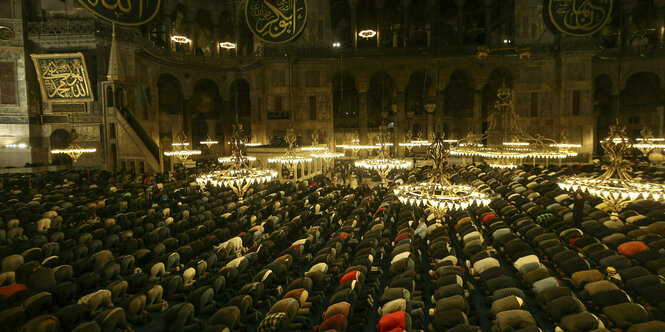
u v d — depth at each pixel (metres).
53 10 31.34
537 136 15.26
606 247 9.63
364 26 41.19
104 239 10.57
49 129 28.88
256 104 36.59
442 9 39.47
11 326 5.97
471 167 26.12
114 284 7.98
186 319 6.89
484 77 34.31
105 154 27.12
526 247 9.11
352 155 37.88
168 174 25.66
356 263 9.05
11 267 8.56
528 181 18.58
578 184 9.97
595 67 35.03
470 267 9.34
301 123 34.91
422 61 34.72
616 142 9.26
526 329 5.46
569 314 6.34
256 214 13.76
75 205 14.55
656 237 8.95
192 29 36.12
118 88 27.73
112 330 6.35
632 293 7.26
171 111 38.84
